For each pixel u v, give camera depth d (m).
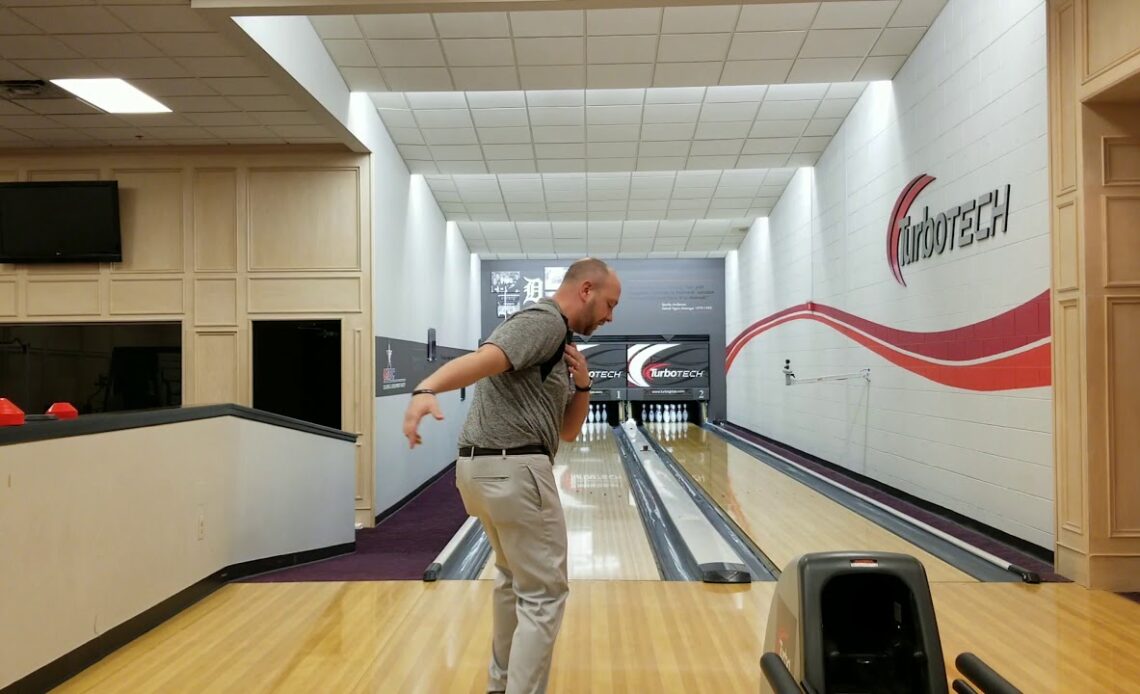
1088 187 3.35
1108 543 3.32
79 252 5.45
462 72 5.28
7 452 2.16
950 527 4.70
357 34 4.73
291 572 3.90
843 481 6.64
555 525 1.82
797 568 1.60
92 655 2.52
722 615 3.02
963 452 4.70
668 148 7.18
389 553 4.50
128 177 5.55
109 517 2.63
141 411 3.02
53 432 2.35
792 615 1.61
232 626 2.91
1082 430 3.37
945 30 4.83
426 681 2.40
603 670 2.49
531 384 1.82
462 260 10.46
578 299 1.95
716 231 10.82
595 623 2.94
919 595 1.55
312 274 5.55
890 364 5.85
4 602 2.14
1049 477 3.80
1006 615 2.97
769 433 9.90
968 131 4.57
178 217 5.55
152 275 5.54
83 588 2.48
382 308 5.85
